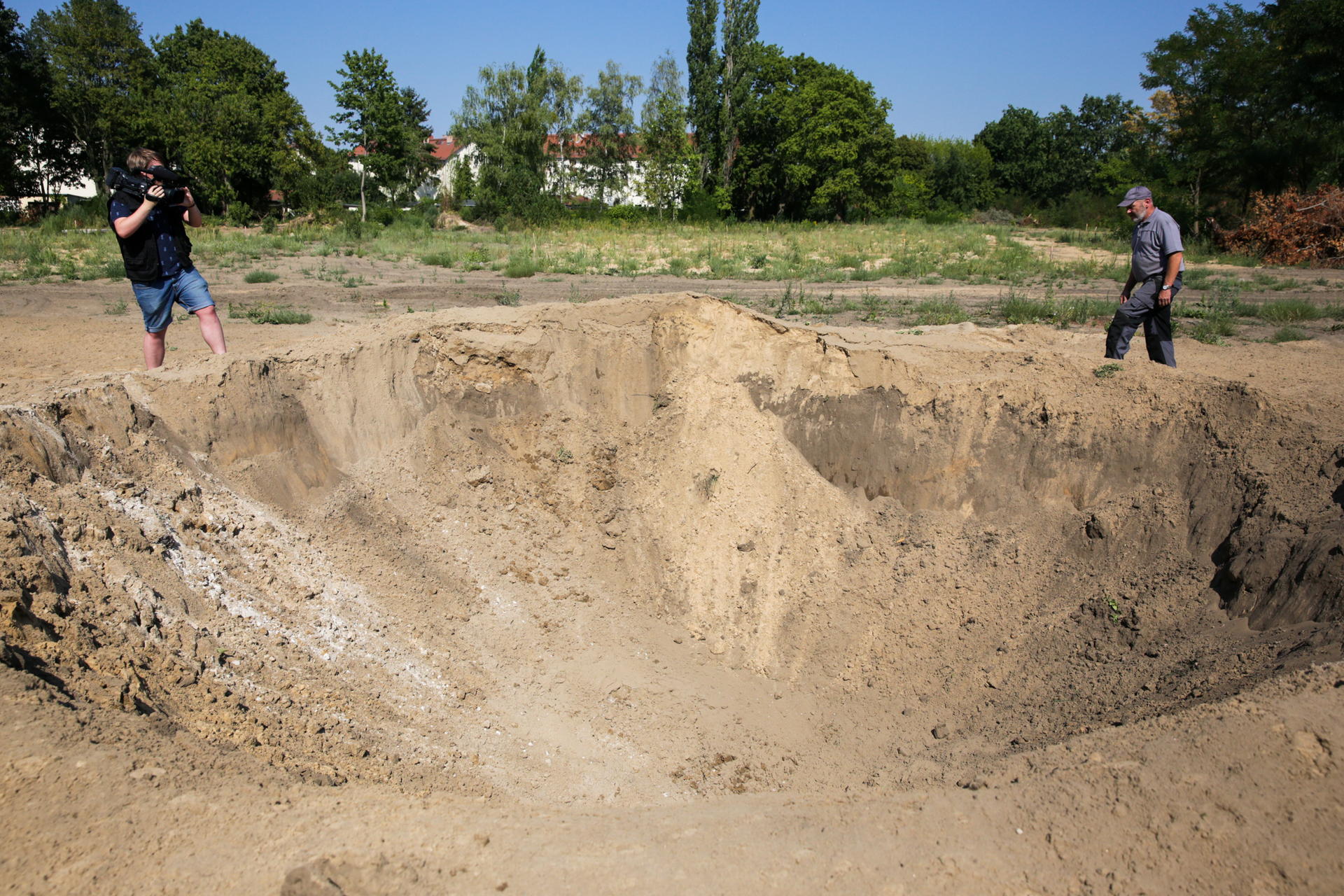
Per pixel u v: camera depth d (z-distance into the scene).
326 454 6.64
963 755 4.52
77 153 38.12
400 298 15.52
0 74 34.75
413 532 6.54
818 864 3.02
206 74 40.47
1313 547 4.59
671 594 6.63
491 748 4.93
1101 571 5.62
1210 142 27.55
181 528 5.31
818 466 7.07
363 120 39.22
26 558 4.02
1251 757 3.25
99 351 9.95
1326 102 25.88
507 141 42.50
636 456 7.34
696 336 7.44
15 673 3.37
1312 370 9.36
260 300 14.91
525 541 6.86
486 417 7.41
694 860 3.06
